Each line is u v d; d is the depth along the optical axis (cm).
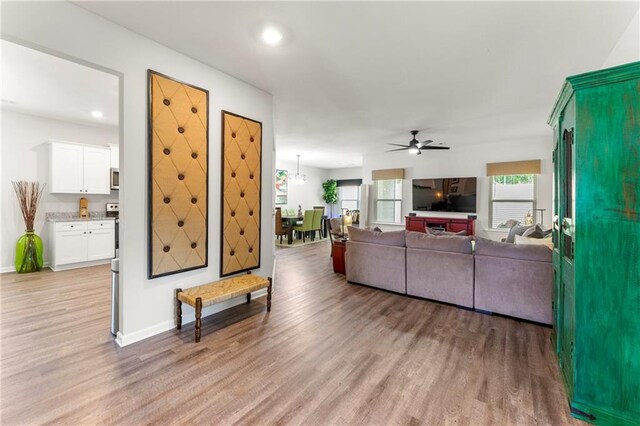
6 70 297
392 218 775
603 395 148
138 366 196
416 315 296
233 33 222
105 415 151
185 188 253
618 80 141
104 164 507
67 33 189
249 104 317
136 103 223
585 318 152
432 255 334
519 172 584
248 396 168
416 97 358
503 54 250
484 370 197
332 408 159
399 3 185
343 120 459
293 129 521
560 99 183
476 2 183
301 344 231
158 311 244
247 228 316
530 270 278
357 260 397
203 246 270
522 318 283
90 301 316
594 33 215
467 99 363
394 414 155
